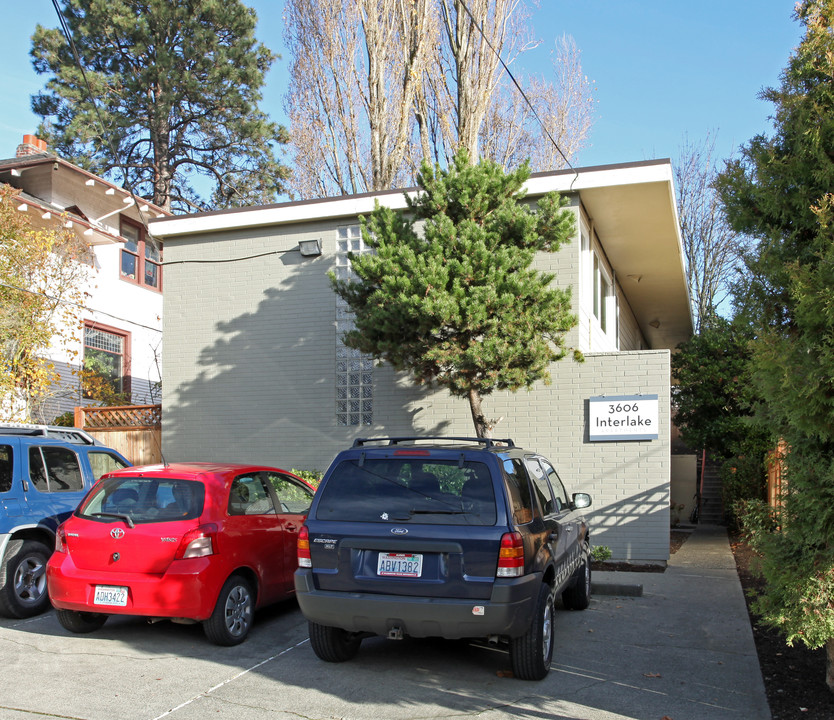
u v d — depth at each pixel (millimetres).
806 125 5352
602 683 5684
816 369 4742
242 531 6926
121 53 29797
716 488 19406
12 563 7500
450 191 10336
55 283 14328
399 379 12586
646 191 11859
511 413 11805
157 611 6312
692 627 7336
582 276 12445
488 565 5316
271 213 13422
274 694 5422
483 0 20469
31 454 8062
